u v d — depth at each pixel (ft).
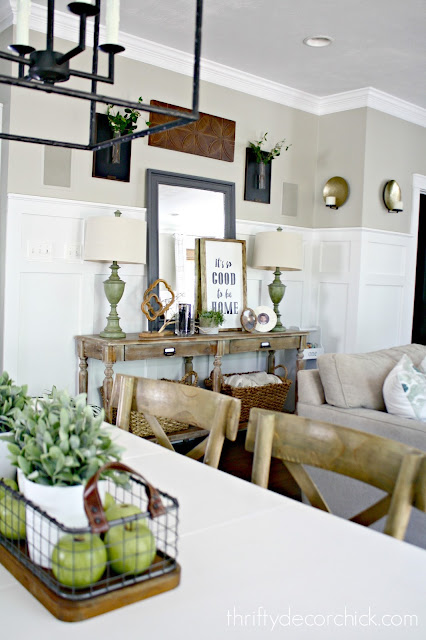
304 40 13.00
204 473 4.72
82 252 12.70
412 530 7.61
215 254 14.70
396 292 18.08
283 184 16.74
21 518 3.16
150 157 13.67
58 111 12.17
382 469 4.00
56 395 3.70
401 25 12.10
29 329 12.07
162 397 5.74
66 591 2.72
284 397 15.06
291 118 16.76
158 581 2.89
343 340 16.94
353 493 8.32
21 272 11.87
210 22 12.16
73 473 3.08
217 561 3.27
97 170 12.76
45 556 2.93
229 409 5.14
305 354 15.99
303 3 11.22
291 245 14.83
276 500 4.21
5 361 11.76
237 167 15.56
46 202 12.07
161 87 13.79
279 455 4.66
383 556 3.40
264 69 14.89
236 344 13.85
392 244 17.62
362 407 9.33
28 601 2.83
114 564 2.86
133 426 12.23
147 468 4.80
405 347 11.13
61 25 11.96
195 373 13.98
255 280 16.21
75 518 3.06
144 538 2.87
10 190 11.64
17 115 11.65
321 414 9.32
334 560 3.33
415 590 3.04
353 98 16.51
